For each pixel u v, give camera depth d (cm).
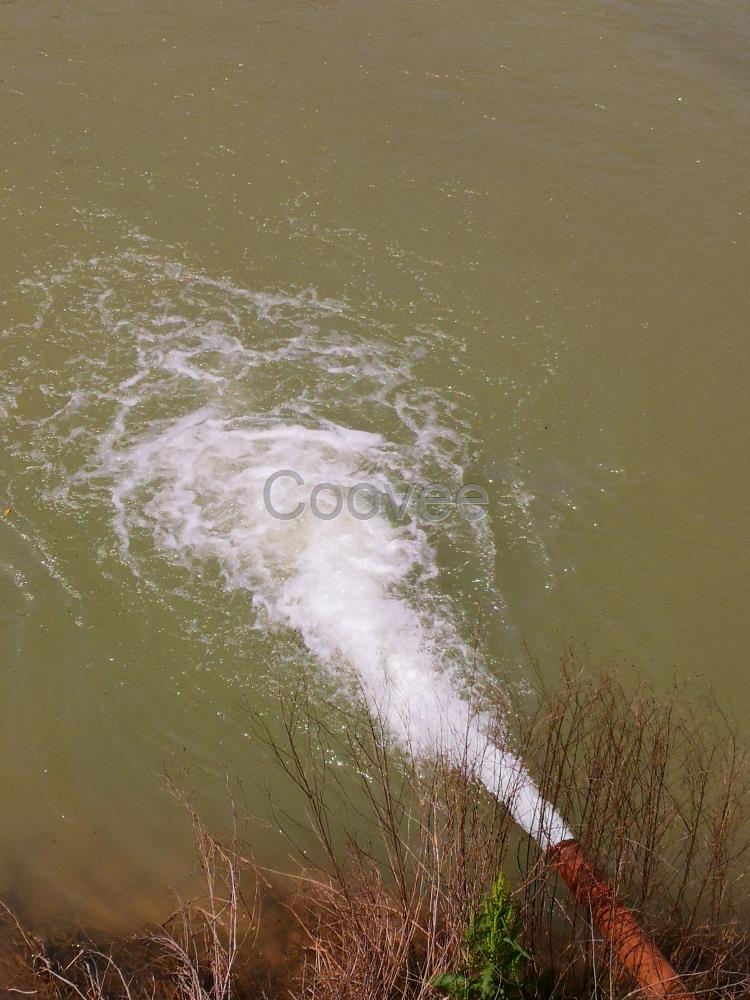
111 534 766
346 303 958
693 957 536
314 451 831
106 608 721
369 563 751
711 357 913
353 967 512
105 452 827
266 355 909
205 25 1324
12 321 927
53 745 654
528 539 771
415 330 934
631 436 845
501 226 1041
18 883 591
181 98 1191
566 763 604
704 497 802
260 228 1032
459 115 1187
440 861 543
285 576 745
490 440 843
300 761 648
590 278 987
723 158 1141
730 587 743
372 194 1073
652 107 1213
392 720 662
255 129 1150
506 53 1295
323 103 1195
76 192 1059
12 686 679
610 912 523
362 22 1345
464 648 704
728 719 662
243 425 852
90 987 531
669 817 584
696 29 1359
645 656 699
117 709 672
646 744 611
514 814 575
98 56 1258
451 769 579
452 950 512
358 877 573
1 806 626
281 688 684
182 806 630
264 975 549
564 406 870
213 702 678
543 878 545
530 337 928
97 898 589
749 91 1245
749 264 1008
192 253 1003
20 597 725
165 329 929
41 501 786
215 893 591
